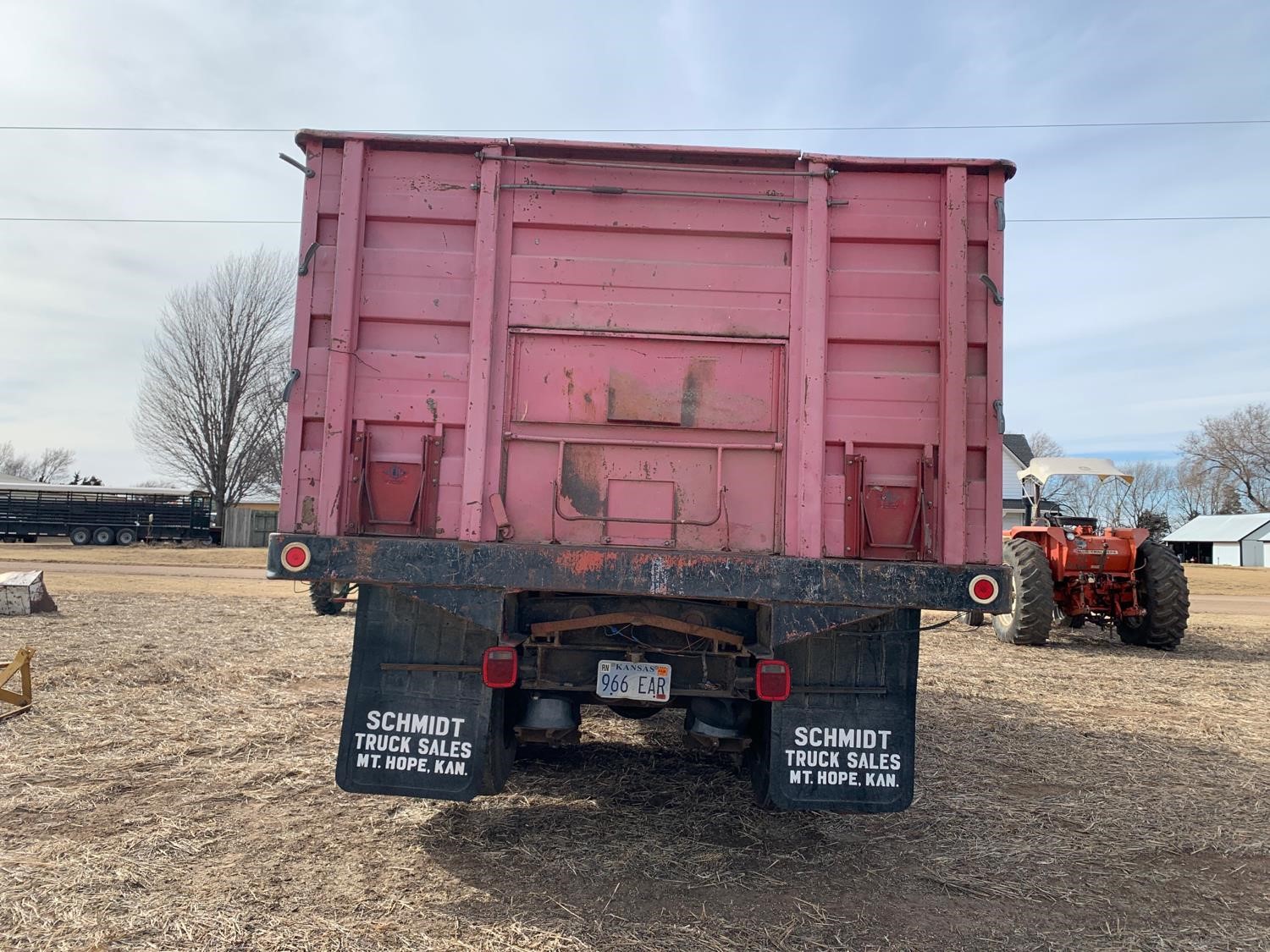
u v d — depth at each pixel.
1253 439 61.25
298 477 3.54
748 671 3.65
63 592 14.44
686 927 2.96
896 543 3.53
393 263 3.61
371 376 3.57
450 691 3.58
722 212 3.63
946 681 7.93
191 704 6.08
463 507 3.51
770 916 3.08
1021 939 2.96
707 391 3.60
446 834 3.77
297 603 13.36
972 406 3.55
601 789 4.51
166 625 10.34
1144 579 10.44
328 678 7.14
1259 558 53.25
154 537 37.50
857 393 3.57
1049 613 10.09
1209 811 4.37
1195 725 6.31
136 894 3.06
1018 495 30.75
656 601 3.87
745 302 3.61
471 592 3.46
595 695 3.78
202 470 40.78
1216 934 3.03
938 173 3.63
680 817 4.11
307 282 3.59
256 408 41.47
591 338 3.62
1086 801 4.49
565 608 3.89
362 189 3.61
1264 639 11.74
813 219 3.58
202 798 4.13
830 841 3.85
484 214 3.58
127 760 4.70
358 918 2.93
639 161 3.64
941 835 3.96
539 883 3.28
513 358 3.61
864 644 3.65
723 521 3.57
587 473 3.58
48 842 3.51
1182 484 73.31
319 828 3.80
